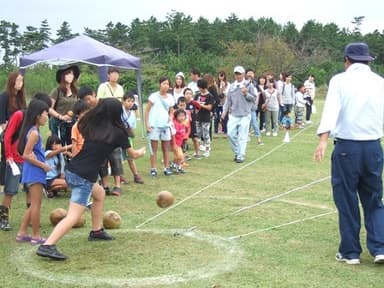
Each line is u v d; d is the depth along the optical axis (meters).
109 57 14.53
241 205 8.27
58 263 5.58
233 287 4.88
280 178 10.63
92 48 14.59
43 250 5.61
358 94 5.39
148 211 7.89
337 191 5.55
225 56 54.06
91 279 5.11
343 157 5.46
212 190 9.45
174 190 9.46
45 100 6.76
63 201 8.57
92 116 5.74
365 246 6.17
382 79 5.58
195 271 5.30
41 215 7.68
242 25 70.19
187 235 6.57
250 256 5.77
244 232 6.72
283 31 61.31
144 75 46.97
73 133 7.96
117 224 6.87
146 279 5.10
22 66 14.45
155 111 10.84
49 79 36.16
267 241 6.33
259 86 18.44
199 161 12.95
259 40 49.78
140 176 10.83
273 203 8.40
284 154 14.05
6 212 6.96
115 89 10.73
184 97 12.55
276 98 18.28
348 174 5.47
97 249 6.04
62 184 8.77
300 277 5.13
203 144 14.51
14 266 5.52
